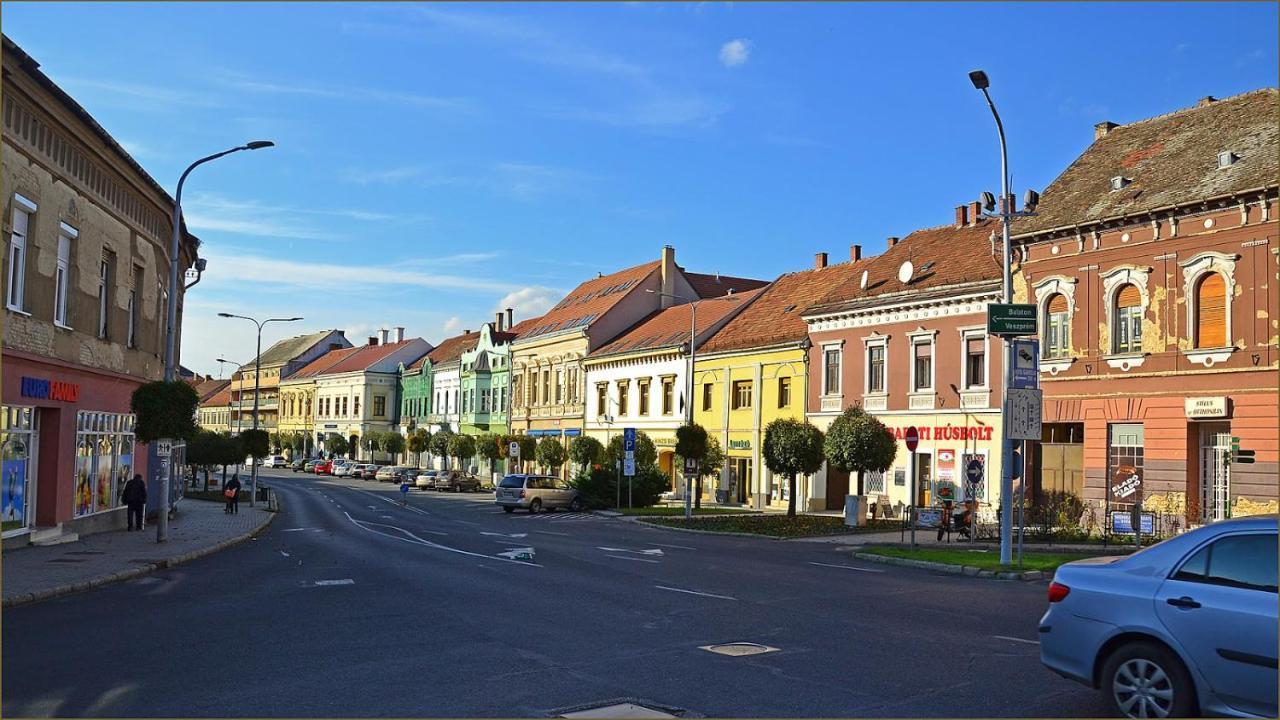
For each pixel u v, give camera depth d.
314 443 107.12
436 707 7.84
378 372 97.81
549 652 10.12
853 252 48.31
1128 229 28.12
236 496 37.28
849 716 7.61
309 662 9.61
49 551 20.61
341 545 24.52
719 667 9.38
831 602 14.09
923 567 20.38
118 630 11.58
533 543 25.09
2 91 18.33
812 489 40.53
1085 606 7.35
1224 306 25.70
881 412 37.31
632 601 14.03
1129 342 28.16
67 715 7.57
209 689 8.45
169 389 23.47
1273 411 24.33
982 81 20.47
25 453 21.05
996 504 31.94
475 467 77.94
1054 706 7.90
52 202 21.34
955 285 33.94
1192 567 6.97
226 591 15.41
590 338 60.84
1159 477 26.94
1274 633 6.36
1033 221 30.88
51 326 21.52
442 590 15.34
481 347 78.62
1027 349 20.16
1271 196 24.55
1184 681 6.76
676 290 63.81
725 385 47.47
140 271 28.81
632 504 43.72
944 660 9.72
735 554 22.84
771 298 50.38
